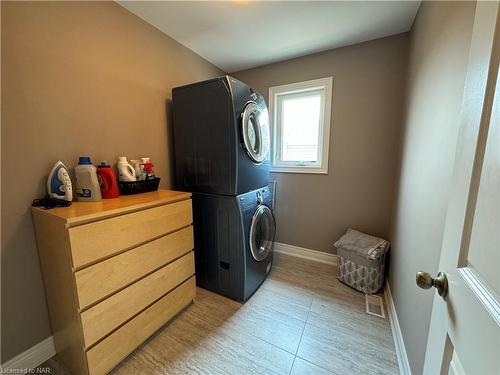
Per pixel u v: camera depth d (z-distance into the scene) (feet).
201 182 5.86
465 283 1.53
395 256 5.62
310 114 7.94
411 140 4.83
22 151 3.71
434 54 3.62
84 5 4.36
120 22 5.03
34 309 4.02
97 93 4.70
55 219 3.30
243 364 4.14
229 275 5.90
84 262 3.33
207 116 5.44
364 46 6.58
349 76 6.88
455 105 2.69
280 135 8.49
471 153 1.60
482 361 1.26
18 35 3.54
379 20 5.53
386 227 6.98
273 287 6.55
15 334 3.84
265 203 6.61
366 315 5.40
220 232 5.82
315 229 8.13
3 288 3.67
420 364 3.28
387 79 6.42
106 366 3.76
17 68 3.57
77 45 4.31
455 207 1.80
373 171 6.95
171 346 4.52
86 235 3.32
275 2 4.91
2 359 3.74
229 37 6.33
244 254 5.62
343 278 6.69
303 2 4.91
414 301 3.75
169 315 4.97
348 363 4.17
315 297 6.08
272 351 4.42
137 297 4.18
